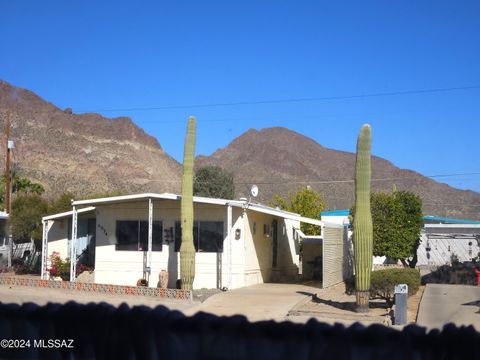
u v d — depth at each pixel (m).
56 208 34.41
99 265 23.00
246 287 20.83
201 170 57.44
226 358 3.66
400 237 24.89
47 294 18.61
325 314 14.52
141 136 129.50
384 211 25.28
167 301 17.27
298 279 25.69
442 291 20.09
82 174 97.50
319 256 26.61
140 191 100.62
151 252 22.00
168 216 22.36
